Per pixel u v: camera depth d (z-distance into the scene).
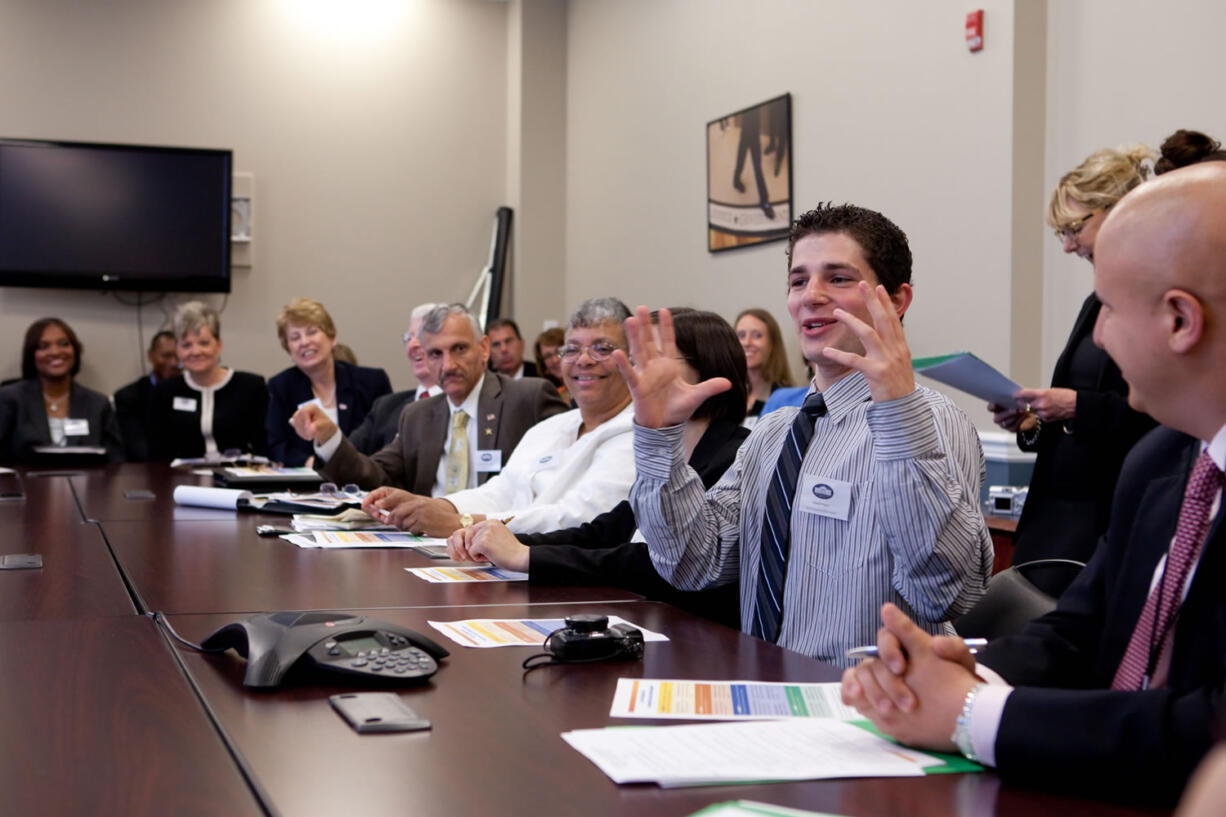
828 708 1.25
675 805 0.95
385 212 7.86
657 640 1.62
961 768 1.05
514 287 7.93
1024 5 4.25
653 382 1.87
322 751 1.09
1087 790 0.99
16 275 7.01
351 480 3.86
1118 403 2.53
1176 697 0.97
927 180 4.69
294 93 7.68
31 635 1.59
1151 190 1.03
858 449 1.87
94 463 5.49
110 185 7.14
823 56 5.32
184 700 1.26
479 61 8.02
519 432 3.90
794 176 5.54
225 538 2.76
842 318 1.66
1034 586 1.64
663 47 6.70
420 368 5.00
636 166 7.01
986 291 4.39
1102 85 4.05
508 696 1.30
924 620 1.79
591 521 2.63
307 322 5.55
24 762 1.04
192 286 7.28
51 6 7.24
